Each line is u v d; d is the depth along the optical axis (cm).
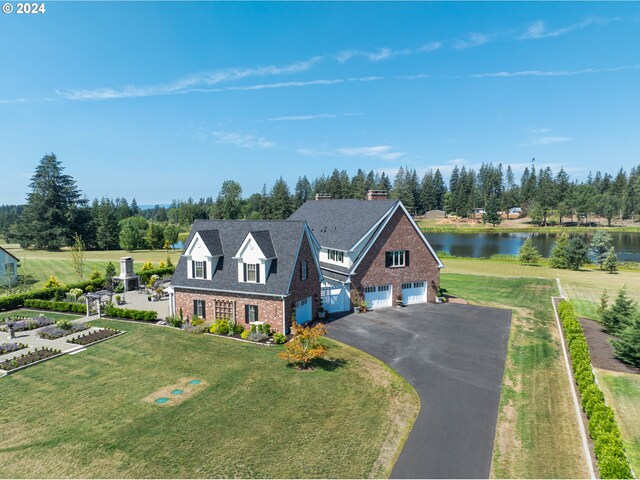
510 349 2475
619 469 1211
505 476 1302
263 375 2084
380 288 3531
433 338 2689
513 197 18250
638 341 2159
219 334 2773
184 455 1405
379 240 3462
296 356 2136
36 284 4734
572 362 2158
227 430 1566
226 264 2984
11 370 2130
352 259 3391
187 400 1812
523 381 2016
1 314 3350
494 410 1730
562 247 6266
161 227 9638
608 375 2081
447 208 17762
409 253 3603
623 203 14888
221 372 2123
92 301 3406
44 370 2164
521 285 4647
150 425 1600
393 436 1531
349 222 3769
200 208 15762
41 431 1562
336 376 2078
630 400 1814
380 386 1967
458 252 8850
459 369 2173
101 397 1845
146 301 3869
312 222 4288
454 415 1689
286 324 2722
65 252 7894
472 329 2888
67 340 2638
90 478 1288
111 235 9075
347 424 1614
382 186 17862
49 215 8281
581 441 1485
